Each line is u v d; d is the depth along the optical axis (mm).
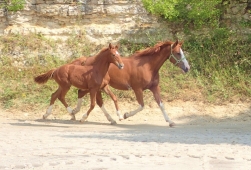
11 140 11820
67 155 9703
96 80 16078
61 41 21281
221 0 20453
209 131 14727
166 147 10750
